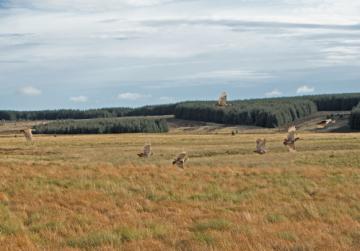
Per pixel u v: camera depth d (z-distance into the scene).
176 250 14.76
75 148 88.25
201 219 19.53
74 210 20.84
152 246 15.30
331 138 102.19
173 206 22.41
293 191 26.45
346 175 32.97
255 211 21.56
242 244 15.21
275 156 61.44
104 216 19.73
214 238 15.96
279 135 133.25
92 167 32.78
